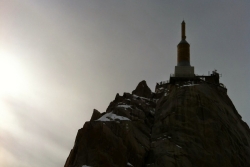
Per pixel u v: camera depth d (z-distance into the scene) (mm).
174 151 57625
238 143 63875
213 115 64500
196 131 61594
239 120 74375
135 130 61688
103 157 53094
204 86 71375
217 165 57031
